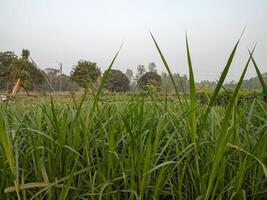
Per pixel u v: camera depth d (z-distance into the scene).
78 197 1.67
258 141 1.55
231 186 1.59
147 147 1.51
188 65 1.48
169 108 2.18
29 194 1.70
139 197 1.55
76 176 1.76
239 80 1.34
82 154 1.80
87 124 1.75
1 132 1.38
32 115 2.19
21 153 1.71
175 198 1.81
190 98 1.51
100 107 2.10
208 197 1.56
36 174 1.62
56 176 1.67
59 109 2.19
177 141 1.83
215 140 1.71
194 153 1.64
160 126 1.64
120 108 2.12
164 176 1.76
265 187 1.82
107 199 1.61
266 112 1.94
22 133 1.86
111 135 1.57
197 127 1.79
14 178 1.43
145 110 2.07
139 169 1.57
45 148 1.62
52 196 1.62
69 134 1.68
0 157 1.66
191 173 1.66
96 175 1.71
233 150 1.67
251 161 1.59
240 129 1.88
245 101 2.08
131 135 1.54
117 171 1.69
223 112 2.01
